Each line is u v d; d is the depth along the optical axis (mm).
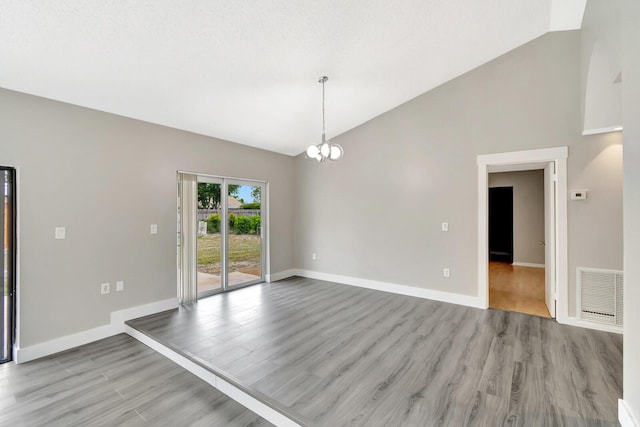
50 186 2906
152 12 2092
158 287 3787
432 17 2789
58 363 2707
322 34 2699
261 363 2482
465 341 2893
